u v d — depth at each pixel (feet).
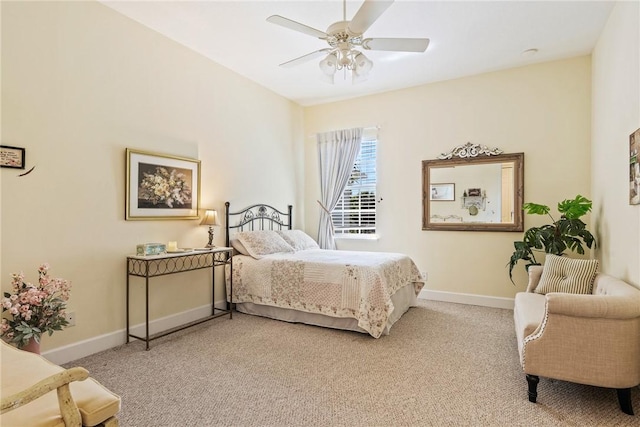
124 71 9.96
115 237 9.71
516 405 6.66
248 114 14.67
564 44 11.57
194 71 12.15
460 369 8.20
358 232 16.83
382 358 8.84
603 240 10.43
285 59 12.78
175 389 7.23
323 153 17.51
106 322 9.46
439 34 10.84
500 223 13.75
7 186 7.63
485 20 10.05
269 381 7.59
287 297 11.85
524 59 12.75
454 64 13.15
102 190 9.41
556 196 12.87
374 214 16.44
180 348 9.48
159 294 10.91
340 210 17.28
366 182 16.66
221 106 13.29
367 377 7.79
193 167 12.03
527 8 9.45
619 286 7.19
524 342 6.82
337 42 8.08
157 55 10.89
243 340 10.12
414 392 7.14
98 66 9.34
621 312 6.13
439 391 7.18
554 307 6.48
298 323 11.77
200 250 11.16
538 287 9.72
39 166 8.14
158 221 10.91
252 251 12.93
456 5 9.30
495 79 13.87
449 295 14.73
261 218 15.35
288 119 17.24
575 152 12.60
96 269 9.25
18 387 4.07
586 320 6.36
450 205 14.71
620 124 8.79
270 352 9.22
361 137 16.60
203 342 9.95
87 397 3.96
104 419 3.90
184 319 11.71
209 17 10.01
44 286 7.50
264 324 11.67
